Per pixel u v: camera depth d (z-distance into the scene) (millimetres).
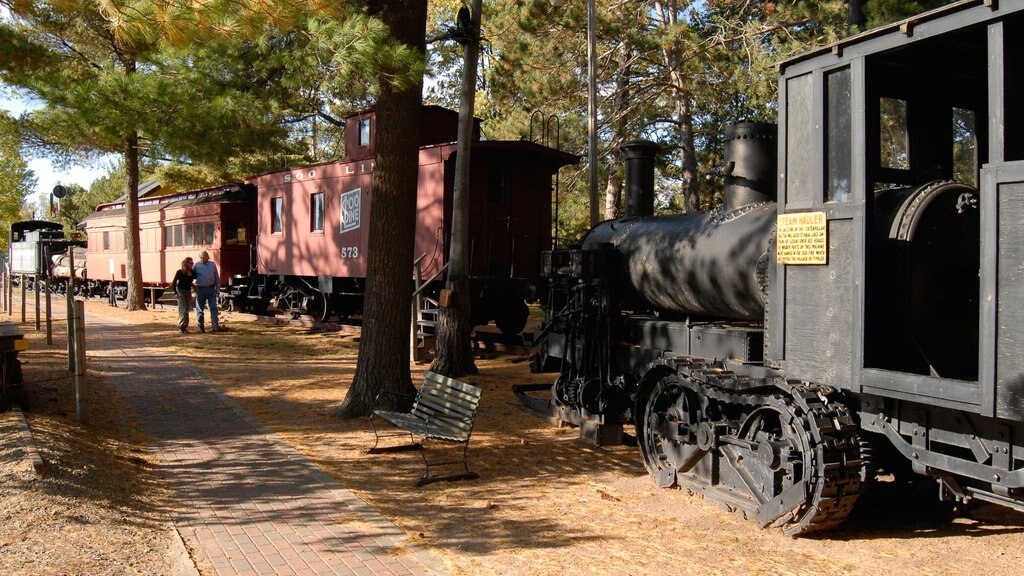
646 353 6922
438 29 30062
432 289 14781
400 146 8461
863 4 13375
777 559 4559
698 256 6250
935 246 4520
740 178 6332
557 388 8383
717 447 5473
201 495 5730
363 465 6688
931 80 4902
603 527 5148
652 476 6148
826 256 4680
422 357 12703
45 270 18203
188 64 10594
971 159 5055
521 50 20109
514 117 20438
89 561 4258
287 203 19344
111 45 14938
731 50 18500
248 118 10766
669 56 19500
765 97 16922
